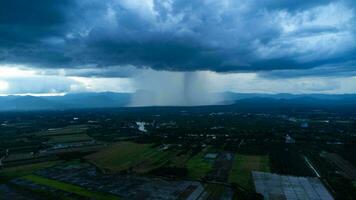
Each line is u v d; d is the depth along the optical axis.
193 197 84.38
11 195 89.38
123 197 85.38
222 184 95.50
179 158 135.88
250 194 83.38
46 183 100.44
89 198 85.19
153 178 104.25
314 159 128.88
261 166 118.38
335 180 97.69
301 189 89.38
